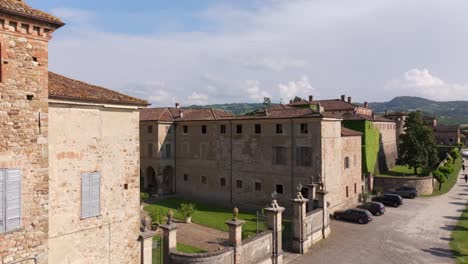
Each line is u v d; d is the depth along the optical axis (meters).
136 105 17.89
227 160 42.09
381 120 59.78
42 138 12.67
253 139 39.72
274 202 23.64
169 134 47.69
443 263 23.58
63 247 14.80
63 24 13.02
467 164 80.00
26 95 12.19
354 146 42.19
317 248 26.77
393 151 68.50
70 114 15.20
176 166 47.84
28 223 12.26
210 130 43.91
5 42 11.61
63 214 14.83
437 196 46.72
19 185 12.00
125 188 17.58
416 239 28.62
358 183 43.06
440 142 113.25
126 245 17.47
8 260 11.71
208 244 27.19
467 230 31.00
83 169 15.63
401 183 47.69
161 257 19.75
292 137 36.47
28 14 11.89
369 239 28.81
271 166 38.12
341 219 34.72
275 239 23.00
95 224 16.06
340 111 67.19
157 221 30.72
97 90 17.52
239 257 19.97
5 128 11.63
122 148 17.48
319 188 30.30
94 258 15.98
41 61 12.62
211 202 43.59
